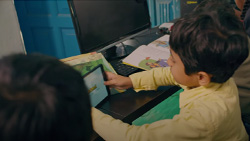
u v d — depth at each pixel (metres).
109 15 1.52
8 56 0.34
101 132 0.87
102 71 1.11
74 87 0.33
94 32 1.44
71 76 0.34
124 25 1.62
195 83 0.86
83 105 0.34
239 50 0.69
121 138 0.82
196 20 0.71
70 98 0.32
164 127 0.78
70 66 0.36
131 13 1.66
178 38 0.75
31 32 3.28
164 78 1.15
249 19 1.17
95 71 1.07
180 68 0.82
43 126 0.29
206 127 0.75
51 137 0.30
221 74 0.74
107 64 1.34
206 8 0.78
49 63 0.34
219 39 0.68
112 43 1.54
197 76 0.79
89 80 1.03
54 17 3.12
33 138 0.29
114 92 1.17
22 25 3.26
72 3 1.30
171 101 1.92
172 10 2.60
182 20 0.76
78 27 1.34
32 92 0.30
